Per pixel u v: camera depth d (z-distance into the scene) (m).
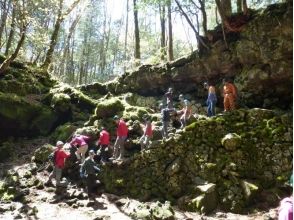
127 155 12.23
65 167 11.88
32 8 14.30
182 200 9.95
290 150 10.40
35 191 10.86
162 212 9.09
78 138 11.88
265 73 12.84
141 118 14.27
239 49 13.52
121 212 9.48
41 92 16.81
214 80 14.99
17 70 16.84
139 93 17.20
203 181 10.22
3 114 14.35
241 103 13.45
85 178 10.66
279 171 10.23
